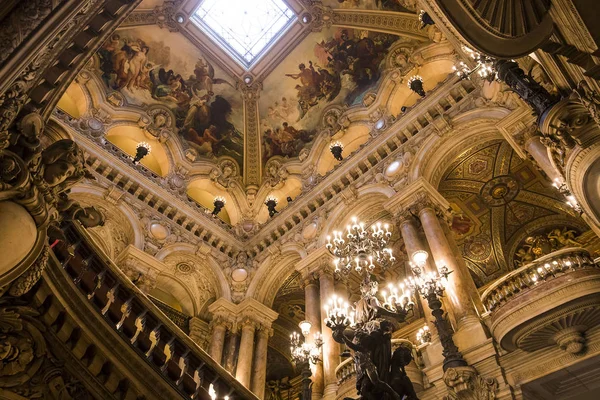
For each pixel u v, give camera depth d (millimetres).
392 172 14086
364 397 5770
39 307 5066
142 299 6078
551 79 6512
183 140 17719
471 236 16281
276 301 16922
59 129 5113
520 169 14648
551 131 6328
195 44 17859
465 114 13211
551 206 15156
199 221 16062
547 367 7848
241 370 13297
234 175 18219
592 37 5047
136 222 14617
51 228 4941
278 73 18484
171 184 16297
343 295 13766
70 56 4969
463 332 9148
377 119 16031
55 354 5117
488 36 5418
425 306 10508
